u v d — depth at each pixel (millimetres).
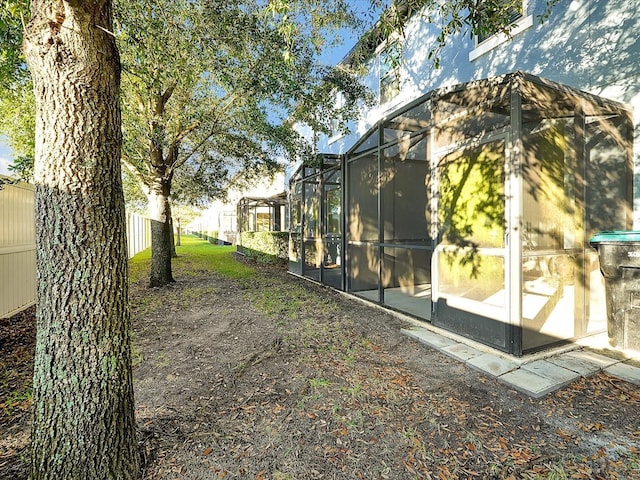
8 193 5168
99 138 1792
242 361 3615
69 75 1692
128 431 1933
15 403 2764
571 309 3916
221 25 4617
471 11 3408
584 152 3947
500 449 2178
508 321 3570
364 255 6867
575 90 3795
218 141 8539
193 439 2289
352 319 5199
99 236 1804
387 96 8906
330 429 2404
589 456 2105
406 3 3590
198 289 7629
